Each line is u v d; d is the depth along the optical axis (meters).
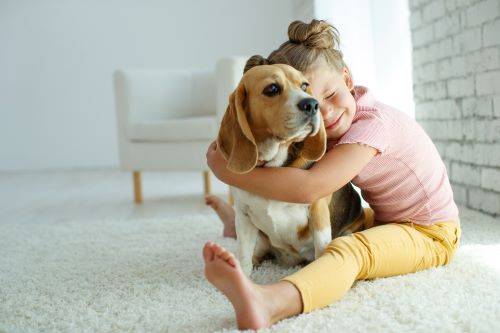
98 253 1.94
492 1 2.06
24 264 1.84
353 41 3.31
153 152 3.30
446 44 2.47
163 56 5.91
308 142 1.34
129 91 3.45
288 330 1.09
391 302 1.22
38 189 4.31
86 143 5.91
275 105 1.27
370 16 3.26
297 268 1.60
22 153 5.87
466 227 1.98
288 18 5.90
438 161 1.60
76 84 5.86
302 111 1.23
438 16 2.53
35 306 1.38
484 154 2.22
